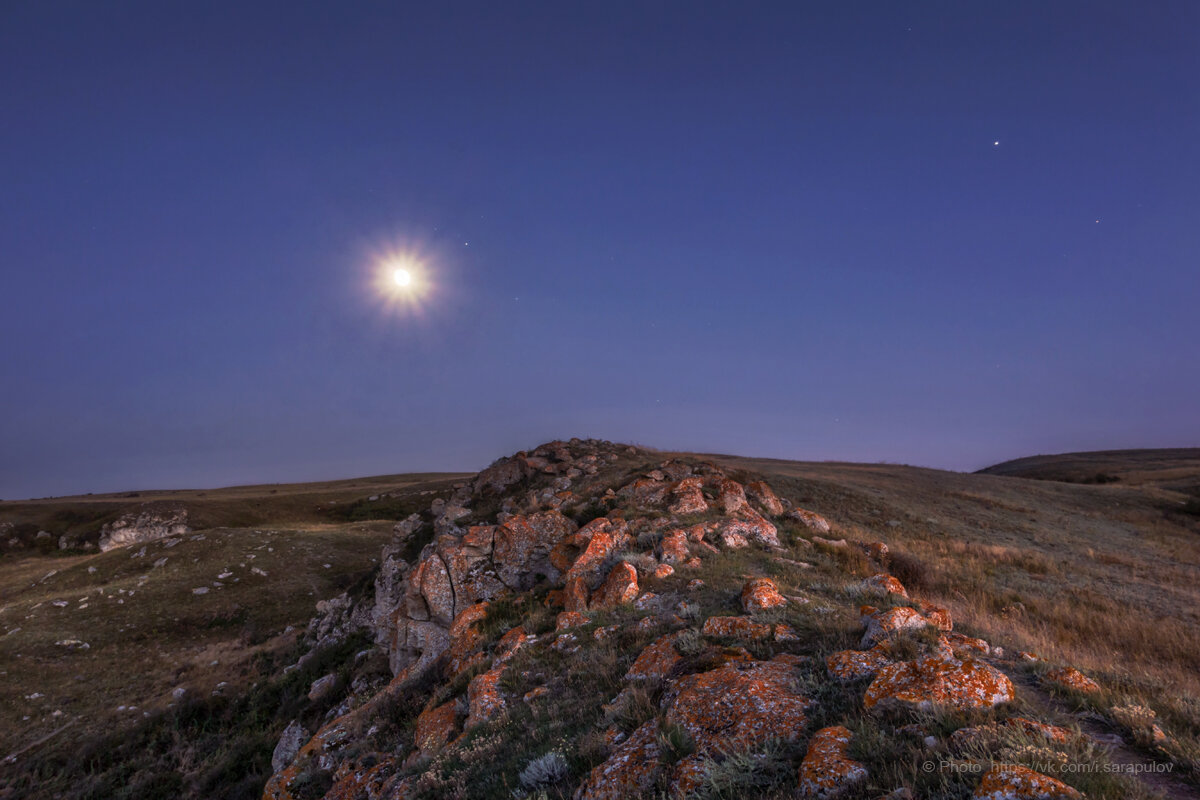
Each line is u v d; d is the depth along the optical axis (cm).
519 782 696
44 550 6925
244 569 5378
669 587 1402
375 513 8756
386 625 2577
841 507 3800
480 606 1716
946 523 3722
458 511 3100
